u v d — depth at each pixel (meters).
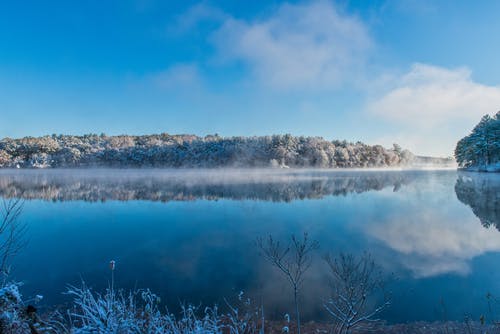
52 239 9.03
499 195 17.16
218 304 4.86
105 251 7.82
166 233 9.69
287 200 16.84
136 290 5.43
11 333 2.40
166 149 78.06
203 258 7.15
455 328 4.04
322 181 30.48
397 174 43.84
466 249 7.63
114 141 85.94
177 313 4.55
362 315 4.31
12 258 7.13
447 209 13.48
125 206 15.31
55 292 5.28
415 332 3.93
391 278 5.71
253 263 6.71
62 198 18.45
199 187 24.56
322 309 4.52
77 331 2.53
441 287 5.34
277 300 4.90
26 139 76.25
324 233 9.33
